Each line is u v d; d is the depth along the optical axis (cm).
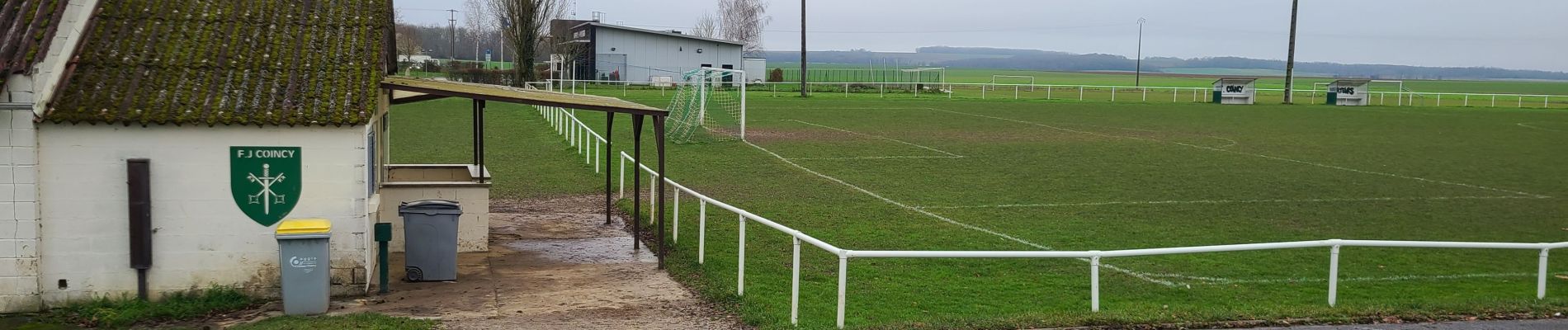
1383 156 3128
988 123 4203
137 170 1073
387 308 1106
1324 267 1470
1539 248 1188
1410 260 1546
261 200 1111
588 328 1017
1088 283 1320
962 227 1764
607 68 7000
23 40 1040
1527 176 2694
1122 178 2491
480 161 1667
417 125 3725
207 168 1095
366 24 1284
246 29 1236
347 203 1139
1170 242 1661
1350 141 3628
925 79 11725
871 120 4250
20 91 1023
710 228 1708
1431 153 3231
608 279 1289
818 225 1758
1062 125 4138
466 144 3117
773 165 2664
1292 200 2172
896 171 2578
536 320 1050
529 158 2770
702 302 1149
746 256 1455
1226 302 1215
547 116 3978
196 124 1071
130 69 1119
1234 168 2738
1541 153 3281
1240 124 4372
